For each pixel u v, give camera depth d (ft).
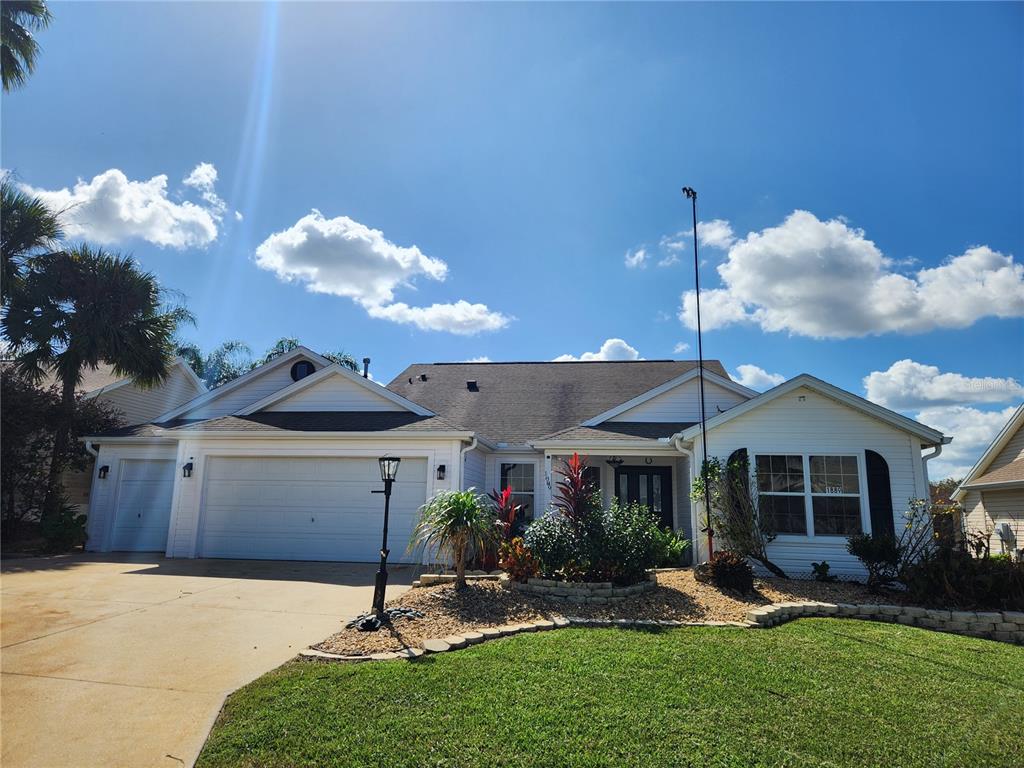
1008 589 28.91
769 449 37.96
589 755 12.59
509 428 53.06
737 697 16.02
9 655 19.11
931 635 24.73
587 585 27.61
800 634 23.40
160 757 12.60
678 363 64.34
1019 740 14.07
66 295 54.08
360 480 44.01
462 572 28.45
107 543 48.88
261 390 56.29
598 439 44.98
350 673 17.19
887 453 36.88
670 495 49.75
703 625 24.30
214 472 45.32
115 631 22.04
